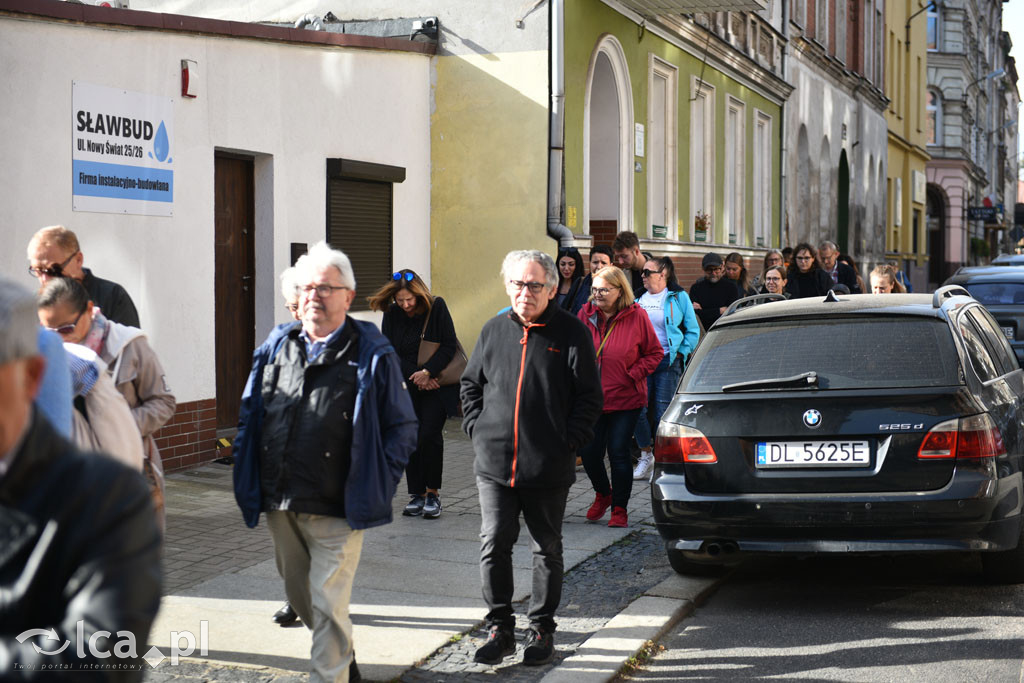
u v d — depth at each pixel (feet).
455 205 43.91
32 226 25.89
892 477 18.38
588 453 25.75
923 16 154.71
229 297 33.53
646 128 52.85
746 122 71.31
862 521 18.38
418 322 26.17
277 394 14.08
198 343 30.94
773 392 19.19
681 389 20.26
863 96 111.34
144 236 29.04
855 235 109.60
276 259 34.47
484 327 17.29
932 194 192.54
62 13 26.25
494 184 43.34
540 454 16.38
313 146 36.29
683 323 31.89
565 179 43.50
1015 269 49.67
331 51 37.17
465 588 20.20
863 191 111.96
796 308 20.75
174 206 30.09
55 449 5.94
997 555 19.98
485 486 16.67
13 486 5.80
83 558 5.81
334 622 14.02
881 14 121.70
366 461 13.85
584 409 16.53
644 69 52.06
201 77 31.01
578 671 16.11
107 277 27.89
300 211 35.70
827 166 96.99
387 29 44.55
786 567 22.65
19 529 5.78
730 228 68.74
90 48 27.30
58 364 11.01
